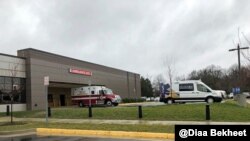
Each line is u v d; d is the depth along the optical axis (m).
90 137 15.37
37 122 21.97
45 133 17.45
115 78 64.38
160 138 14.64
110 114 24.08
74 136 15.89
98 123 20.11
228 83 103.94
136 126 17.47
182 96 33.44
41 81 40.66
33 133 17.56
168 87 34.34
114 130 16.34
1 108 34.72
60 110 28.09
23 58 38.78
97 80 56.25
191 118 20.73
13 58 37.25
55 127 18.55
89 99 39.50
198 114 21.41
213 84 111.31
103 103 39.06
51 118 25.08
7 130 17.73
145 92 109.00
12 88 35.19
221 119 19.75
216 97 32.62
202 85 33.12
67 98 53.59
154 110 23.78
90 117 23.95
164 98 34.25
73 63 48.72
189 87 33.38
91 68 54.28
